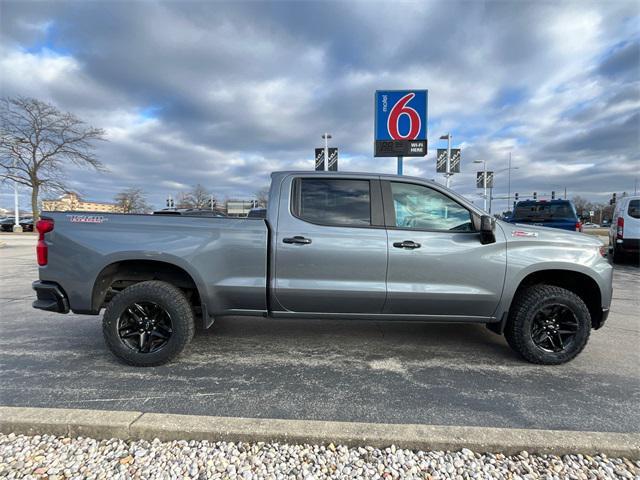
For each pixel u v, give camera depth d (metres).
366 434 2.54
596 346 4.54
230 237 3.77
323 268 3.77
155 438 2.58
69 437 2.61
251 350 4.36
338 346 4.50
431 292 3.78
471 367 3.92
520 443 2.47
